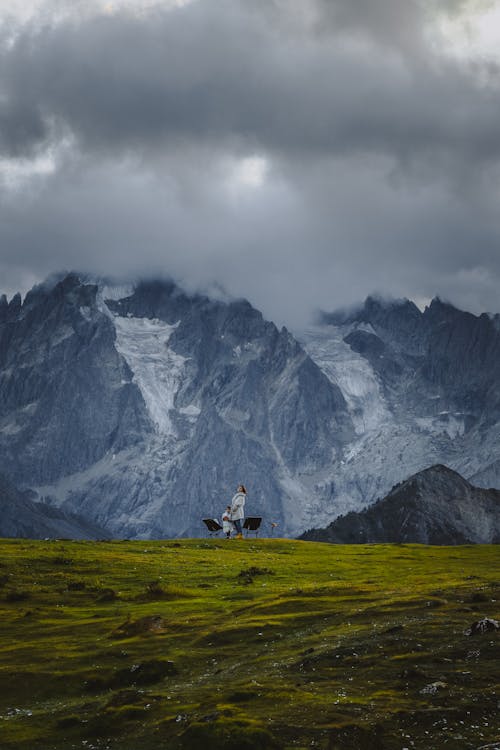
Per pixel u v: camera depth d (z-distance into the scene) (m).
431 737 92.75
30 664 144.38
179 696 114.12
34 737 102.56
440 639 134.25
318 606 180.38
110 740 98.75
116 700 114.31
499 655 122.38
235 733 91.56
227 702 107.94
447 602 168.88
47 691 129.00
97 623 185.25
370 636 141.12
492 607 160.62
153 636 162.25
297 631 156.12
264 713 101.25
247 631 158.12
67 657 147.75
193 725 94.69
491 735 93.12
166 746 93.81
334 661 126.88
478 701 102.94
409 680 113.44
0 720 111.81
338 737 91.81
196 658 141.50
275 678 120.00
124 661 143.00
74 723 106.81
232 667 132.25
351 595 195.62
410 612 161.38
